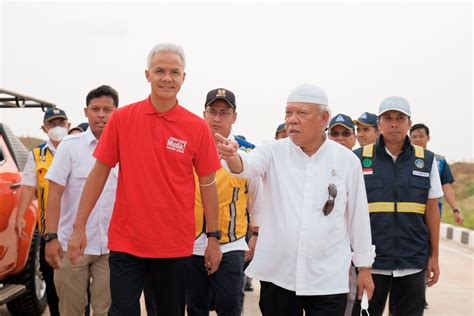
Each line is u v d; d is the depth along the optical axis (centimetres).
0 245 548
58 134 554
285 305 370
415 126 835
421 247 458
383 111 459
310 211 363
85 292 472
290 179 369
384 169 462
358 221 378
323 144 372
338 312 365
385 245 456
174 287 358
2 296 553
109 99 466
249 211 534
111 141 357
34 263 644
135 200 349
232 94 507
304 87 364
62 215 468
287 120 367
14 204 581
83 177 462
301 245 361
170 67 346
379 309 464
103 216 464
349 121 554
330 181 367
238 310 488
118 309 351
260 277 372
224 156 350
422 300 464
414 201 458
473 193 2930
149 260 357
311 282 360
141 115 352
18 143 676
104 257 468
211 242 391
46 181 549
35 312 664
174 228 352
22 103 712
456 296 845
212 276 491
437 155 812
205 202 381
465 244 1485
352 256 384
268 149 377
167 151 351
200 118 363
